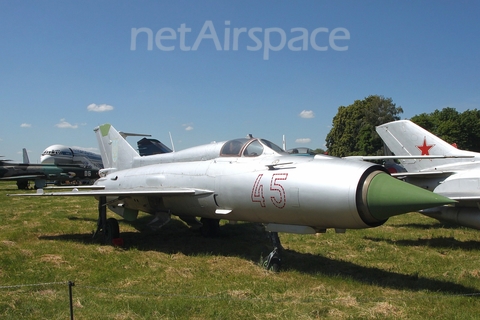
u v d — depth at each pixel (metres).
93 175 38.56
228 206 7.81
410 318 4.83
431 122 59.56
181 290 5.87
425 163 13.16
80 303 5.16
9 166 33.78
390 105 57.41
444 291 5.99
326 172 6.38
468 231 11.80
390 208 5.79
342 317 4.84
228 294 5.64
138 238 10.40
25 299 5.26
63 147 51.03
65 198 23.08
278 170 7.01
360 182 6.07
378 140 54.34
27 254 8.05
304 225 6.88
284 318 4.77
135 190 9.01
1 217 14.08
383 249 9.17
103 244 9.41
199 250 8.95
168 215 9.72
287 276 6.76
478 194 9.91
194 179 8.63
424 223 13.52
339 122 60.34
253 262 7.75
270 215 7.08
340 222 6.27
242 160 7.96
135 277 6.62
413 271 7.27
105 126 14.30
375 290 6.02
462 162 12.26
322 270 7.27
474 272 7.05
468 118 55.66
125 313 4.82
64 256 7.94
